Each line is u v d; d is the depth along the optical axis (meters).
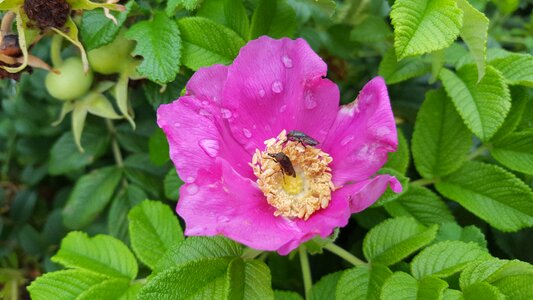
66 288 0.16
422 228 0.16
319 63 0.15
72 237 0.17
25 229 0.25
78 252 0.17
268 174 0.15
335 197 0.15
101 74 0.19
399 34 0.14
